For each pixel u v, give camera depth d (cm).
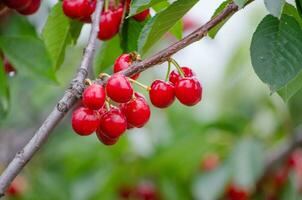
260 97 727
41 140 296
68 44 415
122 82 303
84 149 649
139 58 315
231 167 596
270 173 620
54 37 409
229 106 753
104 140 326
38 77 454
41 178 649
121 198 644
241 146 605
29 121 689
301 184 639
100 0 356
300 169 626
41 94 708
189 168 616
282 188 618
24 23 480
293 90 341
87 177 639
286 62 310
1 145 663
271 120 644
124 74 312
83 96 304
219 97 763
